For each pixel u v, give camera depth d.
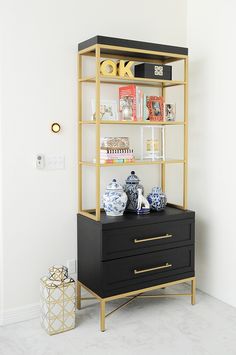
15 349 2.50
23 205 2.87
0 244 2.83
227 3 3.05
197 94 3.37
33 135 2.87
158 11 3.36
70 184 3.06
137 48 2.86
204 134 3.32
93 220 2.80
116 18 3.16
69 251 3.10
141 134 3.18
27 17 2.79
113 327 2.78
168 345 2.56
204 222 3.37
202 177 3.36
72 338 2.64
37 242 2.95
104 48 2.76
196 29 3.38
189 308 3.09
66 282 2.71
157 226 2.94
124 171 3.32
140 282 2.90
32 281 2.95
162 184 3.48
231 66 3.04
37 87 2.86
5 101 2.75
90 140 3.13
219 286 3.25
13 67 2.76
